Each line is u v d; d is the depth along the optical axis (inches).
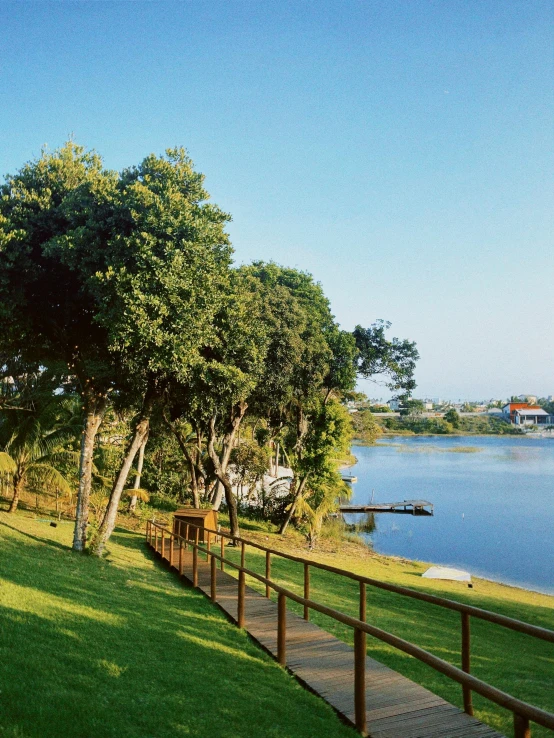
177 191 587.2
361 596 333.4
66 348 671.8
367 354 1221.1
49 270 617.3
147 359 592.1
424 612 622.5
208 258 567.8
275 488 1392.7
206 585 519.5
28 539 646.5
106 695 218.1
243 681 262.2
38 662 237.0
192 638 326.0
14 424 968.9
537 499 2137.1
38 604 335.0
